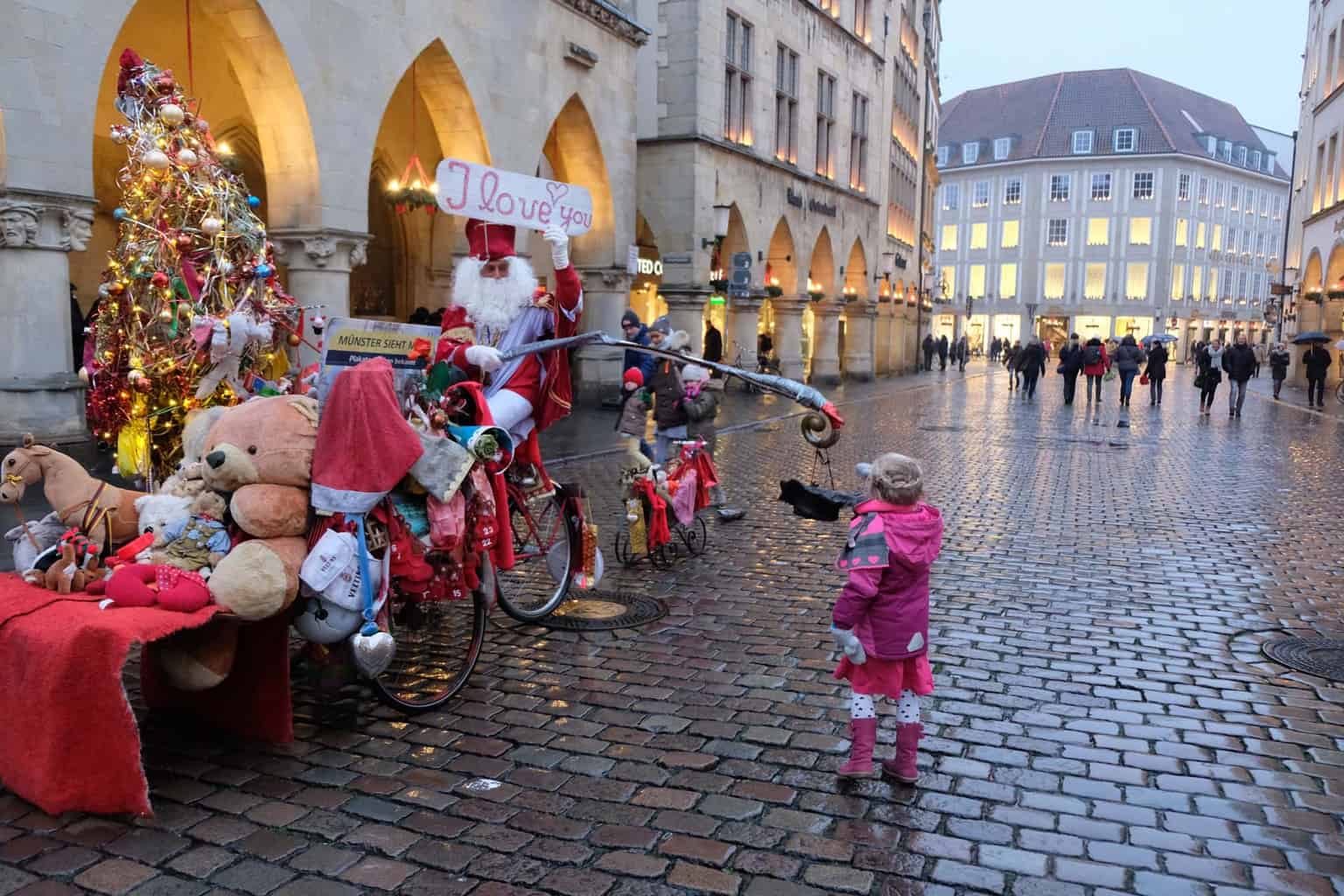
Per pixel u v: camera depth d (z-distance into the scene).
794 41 26.70
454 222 19.66
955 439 16.33
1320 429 18.72
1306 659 5.38
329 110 12.23
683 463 7.71
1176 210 67.00
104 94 14.51
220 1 11.27
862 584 3.70
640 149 22.23
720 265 23.84
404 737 4.28
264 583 3.80
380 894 3.08
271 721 4.17
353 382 4.05
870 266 34.09
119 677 3.44
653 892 3.10
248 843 3.38
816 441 4.63
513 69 15.59
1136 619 6.13
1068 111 70.50
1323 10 34.53
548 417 5.52
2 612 3.70
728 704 4.68
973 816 3.61
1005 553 7.89
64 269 9.54
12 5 8.84
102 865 3.23
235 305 5.81
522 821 3.55
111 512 4.30
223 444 3.98
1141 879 3.20
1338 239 30.22
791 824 3.54
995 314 72.12
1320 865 3.30
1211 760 4.11
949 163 73.44
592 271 18.97
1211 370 21.75
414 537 4.36
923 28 44.00
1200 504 10.23
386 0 12.98
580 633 5.75
